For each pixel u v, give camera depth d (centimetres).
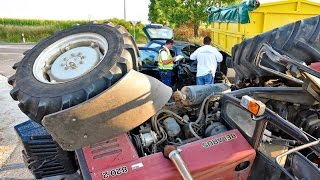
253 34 709
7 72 1085
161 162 222
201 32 2639
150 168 218
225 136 247
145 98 223
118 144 229
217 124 276
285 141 275
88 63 242
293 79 293
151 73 701
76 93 208
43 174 285
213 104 309
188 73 679
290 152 221
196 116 306
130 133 263
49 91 215
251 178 255
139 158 225
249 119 245
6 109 647
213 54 616
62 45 270
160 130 268
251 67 348
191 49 831
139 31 2533
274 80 357
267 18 708
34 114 217
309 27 312
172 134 270
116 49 234
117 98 207
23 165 403
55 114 194
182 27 2727
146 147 258
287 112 303
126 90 212
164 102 242
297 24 316
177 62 691
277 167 231
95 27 267
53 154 276
